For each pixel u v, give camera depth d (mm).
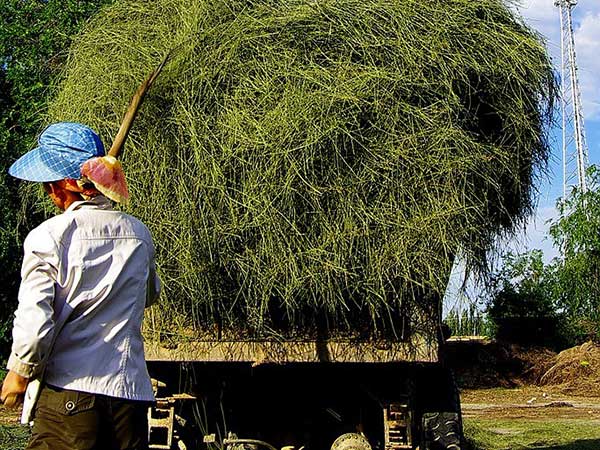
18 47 10242
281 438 5434
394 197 4574
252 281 4609
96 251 2826
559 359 21844
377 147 4586
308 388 5426
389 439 4992
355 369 5109
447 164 4590
